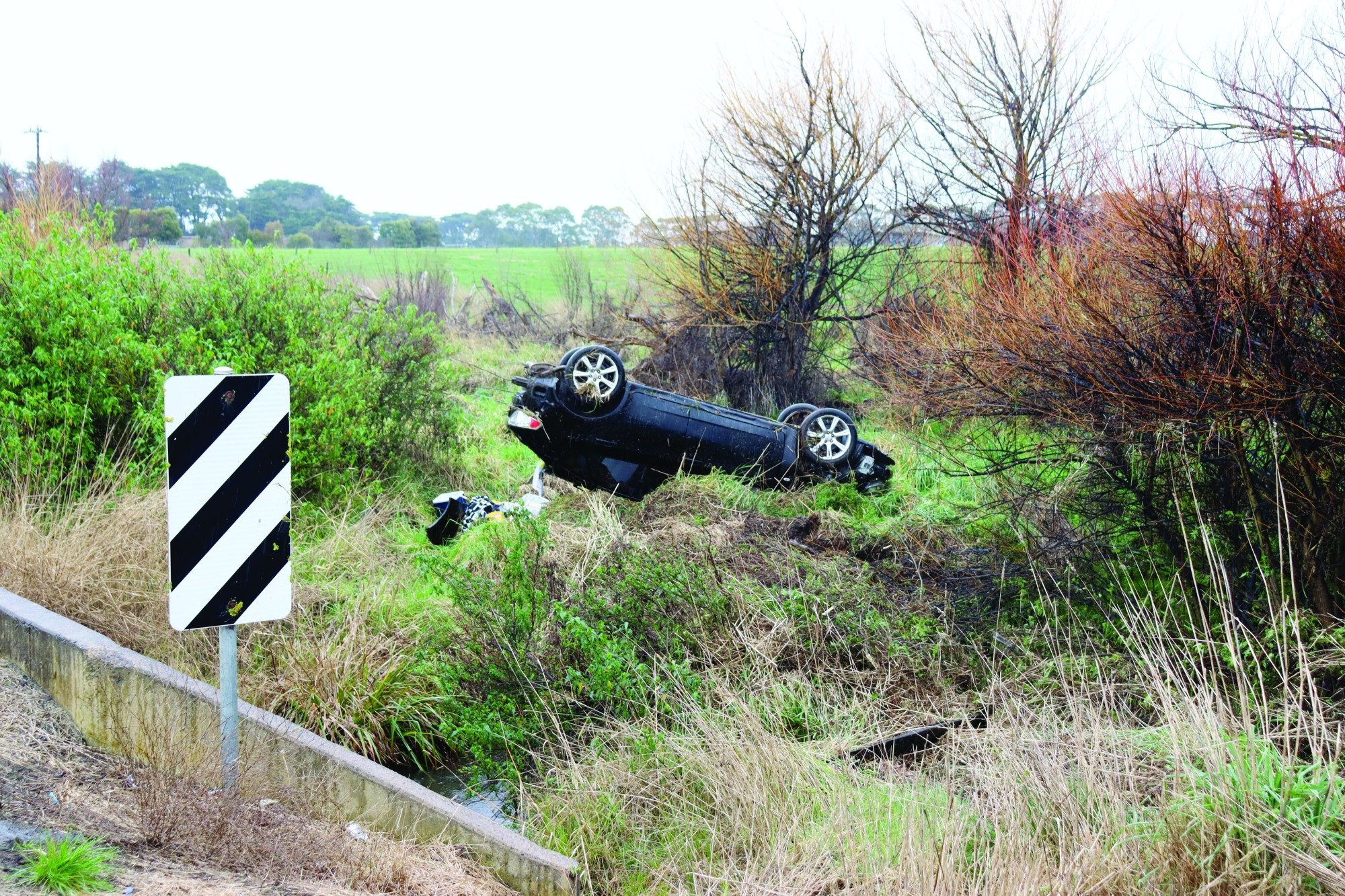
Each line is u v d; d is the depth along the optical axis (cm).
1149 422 514
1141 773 386
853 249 1380
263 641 564
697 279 1411
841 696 538
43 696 394
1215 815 324
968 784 423
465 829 380
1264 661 472
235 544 367
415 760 514
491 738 488
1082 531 616
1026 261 607
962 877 325
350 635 547
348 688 529
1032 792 374
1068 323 527
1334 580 494
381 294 2067
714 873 372
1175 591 564
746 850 381
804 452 910
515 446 1135
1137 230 509
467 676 530
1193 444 518
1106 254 545
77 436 704
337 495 829
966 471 695
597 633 516
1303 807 320
